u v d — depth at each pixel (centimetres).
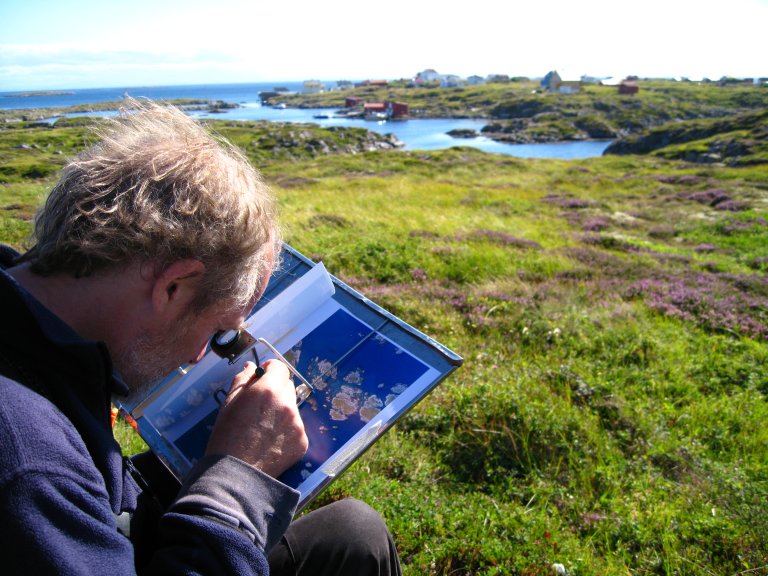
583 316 591
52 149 4641
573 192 2350
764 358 529
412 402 140
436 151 4606
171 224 96
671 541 279
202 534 99
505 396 382
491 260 812
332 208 1307
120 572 86
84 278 98
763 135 4091
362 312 164
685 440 376
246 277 109
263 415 122
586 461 340
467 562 258
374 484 299
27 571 78
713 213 1648
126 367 107
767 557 271
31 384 94
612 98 10450
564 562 260
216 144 117
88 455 92
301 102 16250
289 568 143
